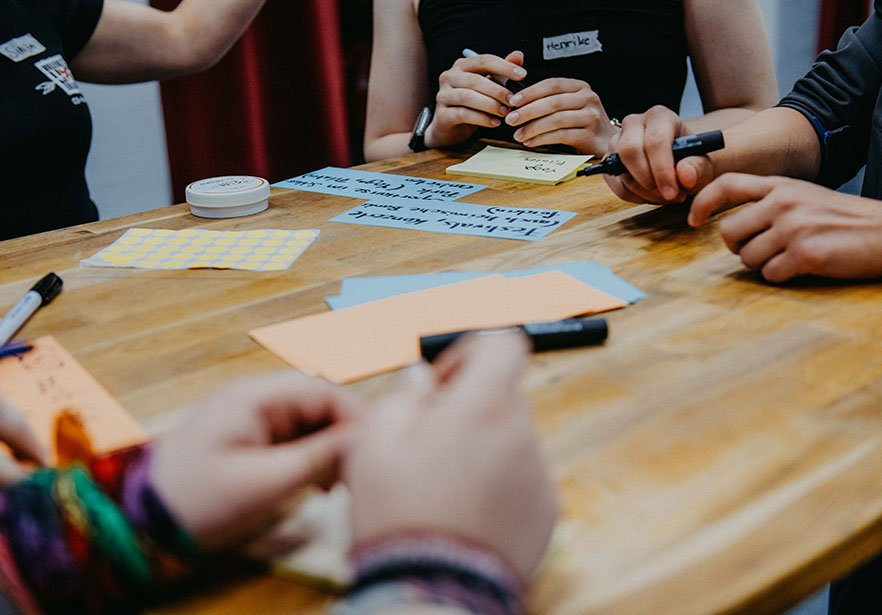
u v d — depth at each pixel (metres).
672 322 0.60
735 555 0.35
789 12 2.55
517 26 1.41
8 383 0.55
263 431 0.38
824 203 0.67
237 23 1.51
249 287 0.71
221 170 1.92
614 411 0.48
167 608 0.34
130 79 1.42
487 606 0.26
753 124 0.94
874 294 0.64
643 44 1.40
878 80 0.93
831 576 0.36
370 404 0.50
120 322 0.65
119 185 1.83
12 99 1.14
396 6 1.52
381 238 0.84
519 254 0.77
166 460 0.35
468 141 1.30
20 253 0.84
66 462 0.44
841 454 0.42
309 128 2.02
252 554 0.36
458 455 0.29
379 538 0.28
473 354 0.34
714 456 0.43
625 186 0.88
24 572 0.33
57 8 1.28
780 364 0.53
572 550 0.36
